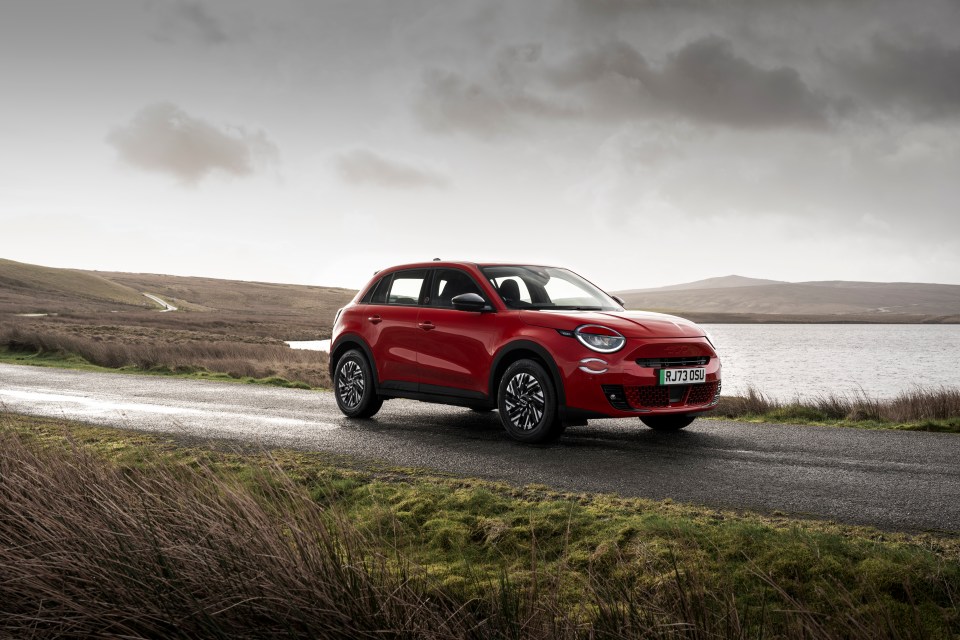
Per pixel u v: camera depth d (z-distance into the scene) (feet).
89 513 11.42
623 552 12.59
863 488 17.29
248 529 10.41
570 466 19.90
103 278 652.07
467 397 25.05
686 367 22.59
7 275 520.83
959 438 24.84
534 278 26.45
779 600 10.98
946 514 15.02
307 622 8.73
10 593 10.00
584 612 9.23
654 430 26.53
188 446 22.90
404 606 8.95
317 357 92.22
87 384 46.26
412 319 26.99
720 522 14.11
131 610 9.29
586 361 21.93
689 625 8.22
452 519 14.97
